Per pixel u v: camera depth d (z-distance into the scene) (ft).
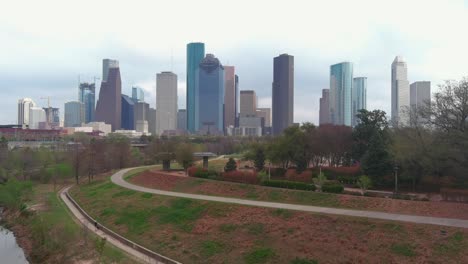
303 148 244.22
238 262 115.14
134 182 246.68
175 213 158.30
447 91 175.63
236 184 183.73
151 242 139.44
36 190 292.20
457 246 100.27
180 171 265.95
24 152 386.32
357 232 114.83
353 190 175.63
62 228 159.94
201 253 124.16
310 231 120.67
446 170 174.91
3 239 176.35
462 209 124.57
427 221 115.85
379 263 100.83
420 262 98.22
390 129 245.45
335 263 104.27
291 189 166.81
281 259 111.14
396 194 154.51
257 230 128.98
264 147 254.88
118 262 121.60
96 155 361.30
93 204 211.41
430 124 183.42
